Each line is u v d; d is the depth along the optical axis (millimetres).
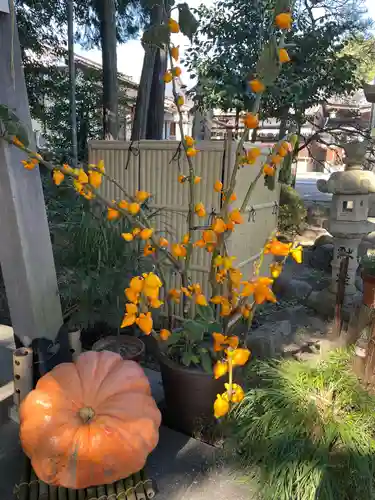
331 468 1506
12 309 2129
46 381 1695
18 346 2176
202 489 1727
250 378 2150
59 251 2750
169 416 2096
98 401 1651
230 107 5168
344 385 1828
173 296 1927
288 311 3861
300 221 6668
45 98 6711
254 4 4898
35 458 1505
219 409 1469
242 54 5008
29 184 2002
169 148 3223
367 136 6344
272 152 1639
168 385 2025
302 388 1827
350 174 3553
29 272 2029
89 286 2549
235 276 1702
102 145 3588
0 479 1723
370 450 1532
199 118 4273
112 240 2701
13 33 1832
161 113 5590
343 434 1575
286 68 4984
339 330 3088
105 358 1826
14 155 1920
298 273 5160
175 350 2061
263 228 3934
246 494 1689
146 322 1471
